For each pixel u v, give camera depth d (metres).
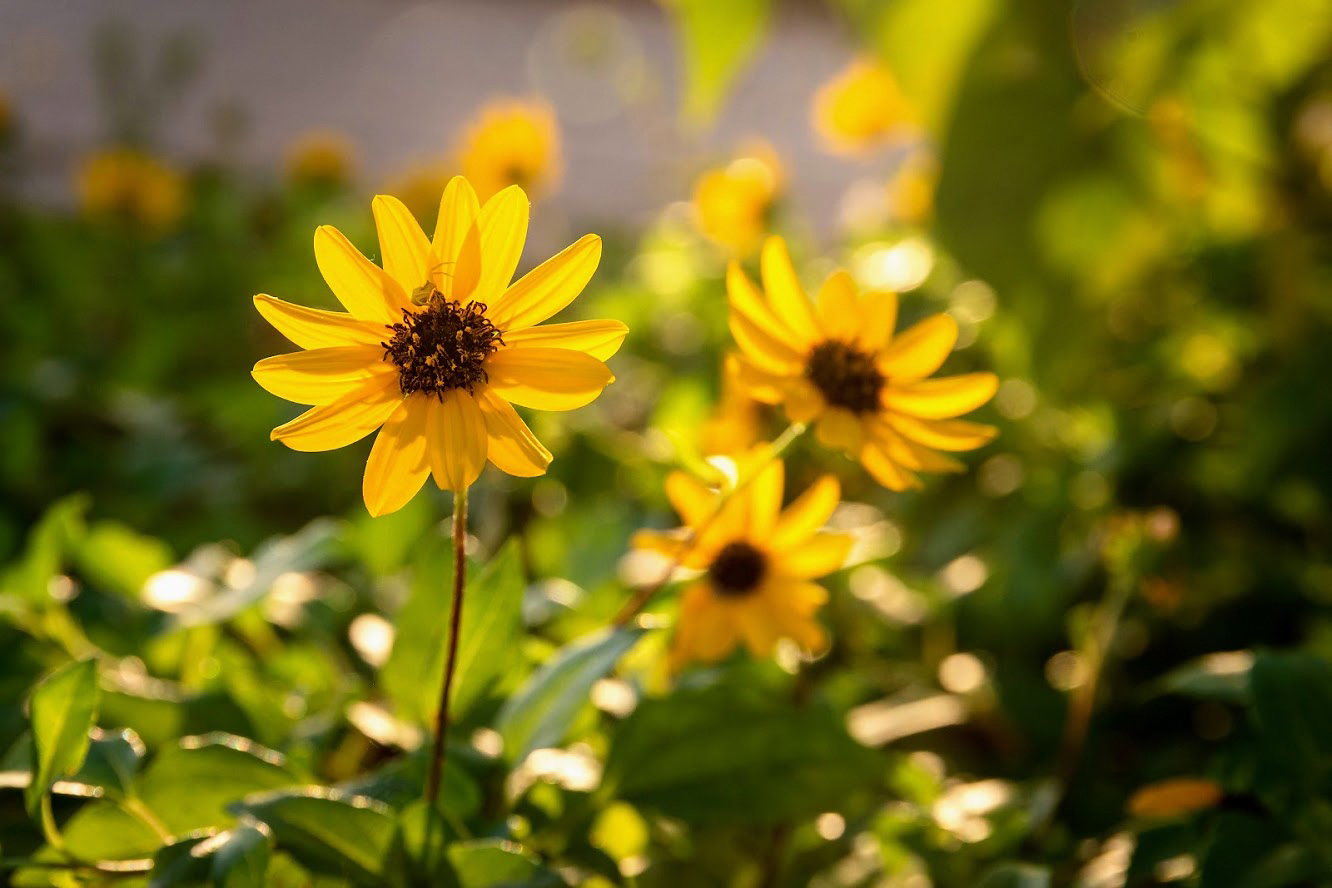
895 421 0.50
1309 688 0.51
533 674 0.54
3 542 0.70
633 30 2.93
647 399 1.04
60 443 0.96
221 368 1.23
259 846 0.44
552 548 0.70
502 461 0.44
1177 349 0.79
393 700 0.52
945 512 0.81
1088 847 0.56
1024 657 0.70
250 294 1.31
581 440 0.82
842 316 0.50
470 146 1.05
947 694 0.64
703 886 0.53
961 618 0.70
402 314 0.44
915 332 0.50
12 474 0.85
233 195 1.56
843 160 2.67
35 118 2.09
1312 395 0.66
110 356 1.17
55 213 1.61
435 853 0.45
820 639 0.54
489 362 0.44
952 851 0.54
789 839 0.54
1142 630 0.67
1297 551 0.72
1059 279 0.52
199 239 1.45
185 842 0.44
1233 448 0.72
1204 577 0.69
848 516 0.78
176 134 2.28
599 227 1.76
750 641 0.54
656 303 1.11
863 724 0.60
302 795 0.45
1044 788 0.58
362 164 2.42
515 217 0.44
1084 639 0.60
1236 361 0.79
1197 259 0.80
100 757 0.47
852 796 0.52
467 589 0.49
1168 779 0.61
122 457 0.91
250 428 0.96
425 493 0.69
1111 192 0.52
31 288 1.33
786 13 3.11
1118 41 0.57
